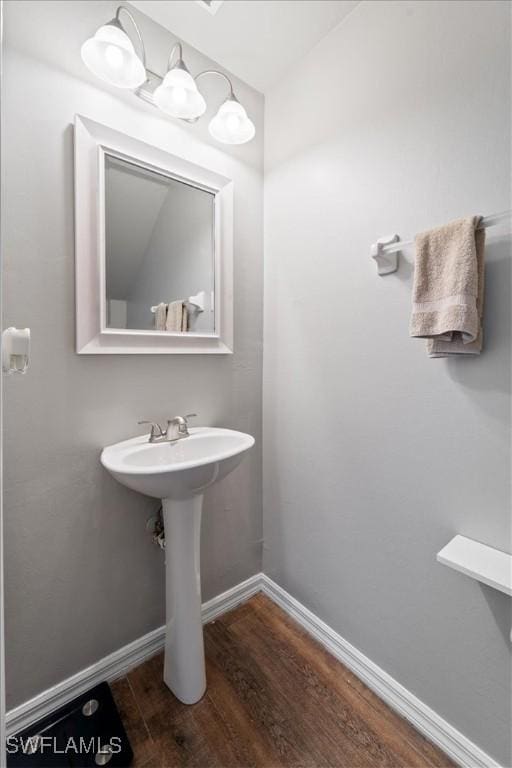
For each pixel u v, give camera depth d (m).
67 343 1.14
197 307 1.43
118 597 1.29
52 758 1.02
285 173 1.54
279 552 1.67
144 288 1.28
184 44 1.37
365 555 1.29
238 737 1.12
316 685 1.28
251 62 1.47
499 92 0.93
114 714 1.14
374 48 1.20
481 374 0.98
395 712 1.19
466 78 0.98
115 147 1.18
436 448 1.09
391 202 1.17
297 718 1.17
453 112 1.01
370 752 1.08
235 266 1.56
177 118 1.34
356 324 1.29
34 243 1.06
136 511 1.31
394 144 1.15
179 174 1.34
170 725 1.14
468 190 0.99
